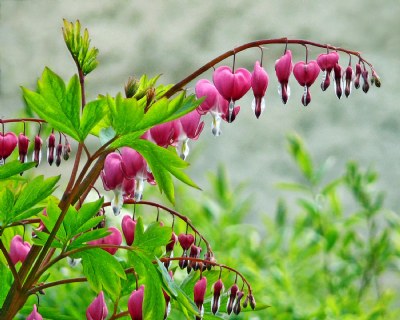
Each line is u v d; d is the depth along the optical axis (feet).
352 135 51.72
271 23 54.08
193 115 14.40
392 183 50.37
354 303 27.58
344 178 31.22
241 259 27.17
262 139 51.80
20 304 13.97
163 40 54.13
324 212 30.37
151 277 14.35
